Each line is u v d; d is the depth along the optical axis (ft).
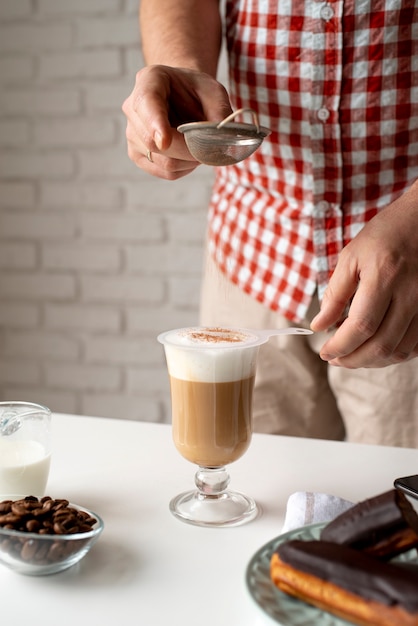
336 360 3.29
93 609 2.44
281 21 4.02
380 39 3.92
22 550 2.53
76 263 7.29
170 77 3.45
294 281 4.33
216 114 3.42
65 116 7.08
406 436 4.42
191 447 3.09
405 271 3.11
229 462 3.14
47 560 2.54
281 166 4.28
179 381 3.06
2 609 2.43
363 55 3.96
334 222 4.25
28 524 2.60
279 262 4.37
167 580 2.61
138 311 7.25
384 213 3.26
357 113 4.05
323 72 4.01
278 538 2.58
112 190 7.11
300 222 4.30
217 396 3.01
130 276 7.20
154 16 4.35
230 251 4.58
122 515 3.06
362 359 3.24
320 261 4.28
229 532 2.94
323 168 4.17
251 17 4.13
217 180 4.84
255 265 4.46
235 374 3.03
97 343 7.37
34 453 3.13
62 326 7.41
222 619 2.40
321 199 4.23
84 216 7.20
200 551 2.80
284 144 4.21
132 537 2.89
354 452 3.72
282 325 4.43
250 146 3.12
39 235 7.32
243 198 4.53
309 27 3.97
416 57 3.96
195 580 2.61
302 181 4.25
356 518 2.46
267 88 4.16
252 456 3.66
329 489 3.31
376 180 4.19
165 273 7.13
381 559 2.43
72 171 7.15
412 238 3.15
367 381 4.43
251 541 2.88
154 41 4.26
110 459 3.60
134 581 2.60
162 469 3.49
